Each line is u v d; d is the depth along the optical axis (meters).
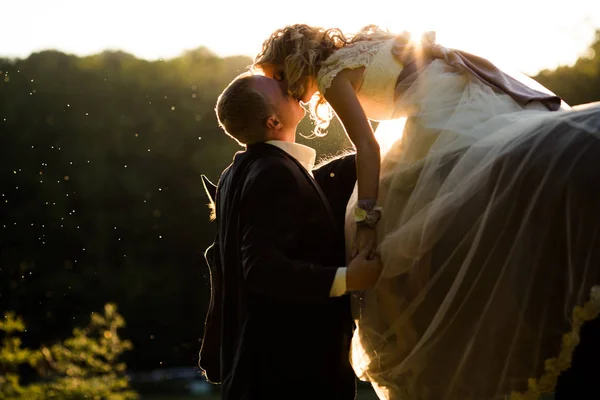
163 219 22.45
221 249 3.35
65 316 18.52
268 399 3.11
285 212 3.09
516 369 2.82
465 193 2.94
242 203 3.14
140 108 21.77
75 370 9.91
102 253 21.41
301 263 3.01
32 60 20.92
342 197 3.50
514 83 3.32
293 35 3.37
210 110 21.52
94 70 21.50
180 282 22.81
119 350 10.67
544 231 2.75
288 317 3.15
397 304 3.08
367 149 3.12
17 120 20.00
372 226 3.06
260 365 3.13
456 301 2.93
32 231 19.19
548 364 2.73
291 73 3.31
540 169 2.77
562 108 3.23
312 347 3.16
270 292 2.99
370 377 3.30
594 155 2.68
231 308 3.24
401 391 3.18
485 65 3.31
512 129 2.96
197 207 22.53
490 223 2.85
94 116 21.38
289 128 3.37
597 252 2.62
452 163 3.03
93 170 21.23
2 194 19.11
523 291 2.79
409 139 3.17
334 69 3.24
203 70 21.17
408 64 3.29
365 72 3.27
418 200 3.05
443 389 3.01
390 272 3.04
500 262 2.85
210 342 3.61
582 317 2.62
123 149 21.69
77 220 21.00
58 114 20.53
